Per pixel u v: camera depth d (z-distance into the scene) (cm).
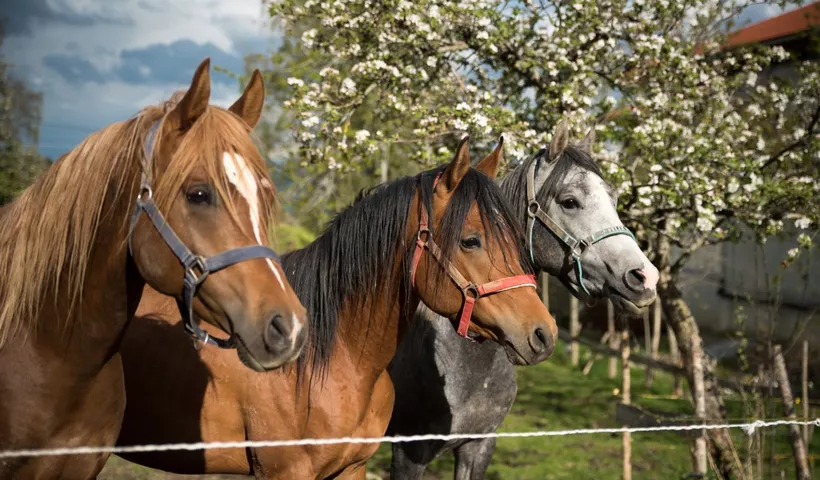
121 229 188
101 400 206
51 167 205
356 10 486
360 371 255
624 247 296
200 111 181
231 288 177
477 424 339
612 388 887
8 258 206
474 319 250
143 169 181
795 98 520
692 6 498
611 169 426
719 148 455
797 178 462
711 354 877
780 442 623
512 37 490
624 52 513
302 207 1034
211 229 178
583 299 313
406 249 251
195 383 252
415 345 335
